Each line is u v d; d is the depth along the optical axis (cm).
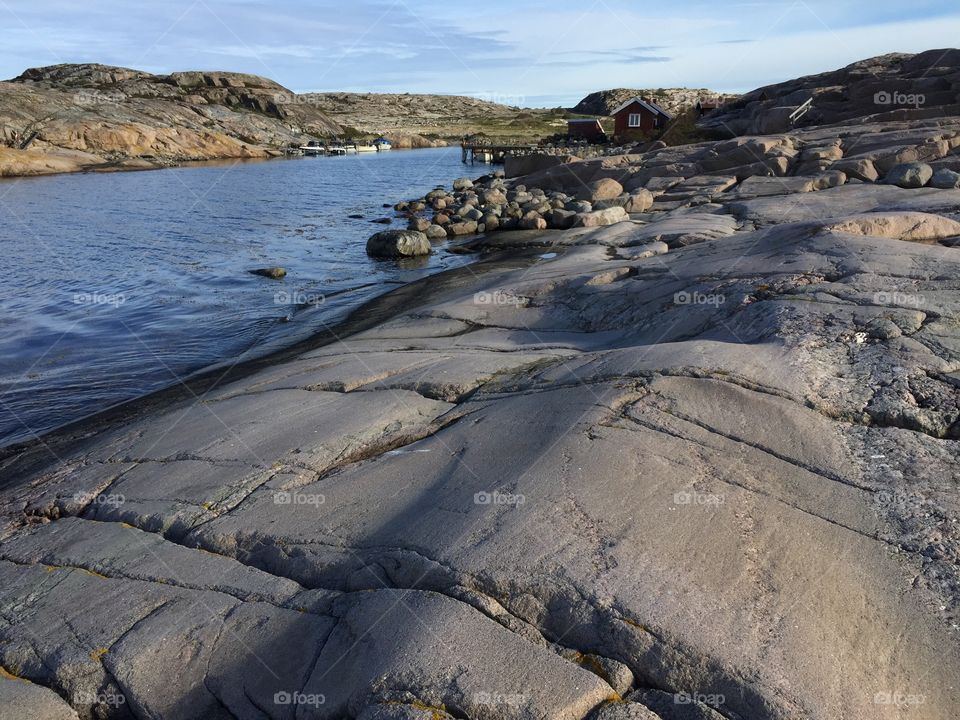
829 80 3722
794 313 696
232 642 398
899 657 346
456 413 612
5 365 1112
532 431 534
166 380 1022
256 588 432
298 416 661
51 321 1362
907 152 1845
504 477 478
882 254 810
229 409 723
